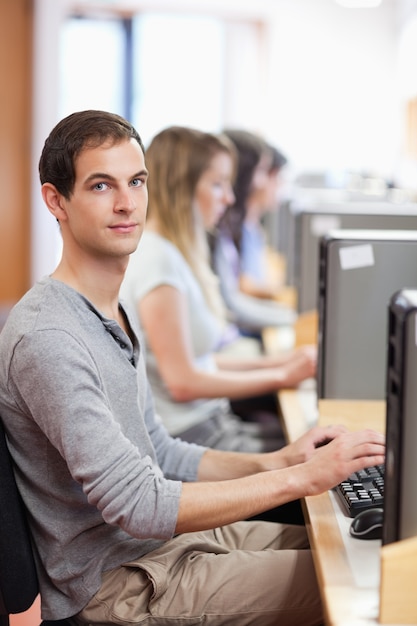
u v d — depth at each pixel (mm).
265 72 8617
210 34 8641
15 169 8109
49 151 1539
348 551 1384
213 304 2766
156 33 8625
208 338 2703
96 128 1515
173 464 1871
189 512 1468
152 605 1561
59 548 1561
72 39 8555
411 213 3096
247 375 2570
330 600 1227
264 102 8672
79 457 1421
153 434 1871
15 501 1540
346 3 6777
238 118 8734
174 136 2670
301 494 1512
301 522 2191
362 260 2162
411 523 1216
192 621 1560
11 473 1536
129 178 1529
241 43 8641
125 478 1432
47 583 1601
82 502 1550
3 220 8109
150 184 2664
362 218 3113
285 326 3990
